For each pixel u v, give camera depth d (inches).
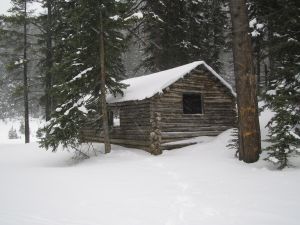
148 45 979.3
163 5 849.5
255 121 449.1
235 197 289.9
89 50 611.2
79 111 575.5
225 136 639.8
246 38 451.2
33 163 631.8
